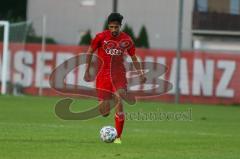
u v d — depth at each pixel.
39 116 78.25
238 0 193.75
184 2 187.25
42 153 41.19
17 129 59.22
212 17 191.25
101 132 48.09
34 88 126.94
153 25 187.38
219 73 123.38
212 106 116.56
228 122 79.75
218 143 51.03
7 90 126.12
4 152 41.25
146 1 187.12
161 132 60.69
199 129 66.44
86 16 190.38
